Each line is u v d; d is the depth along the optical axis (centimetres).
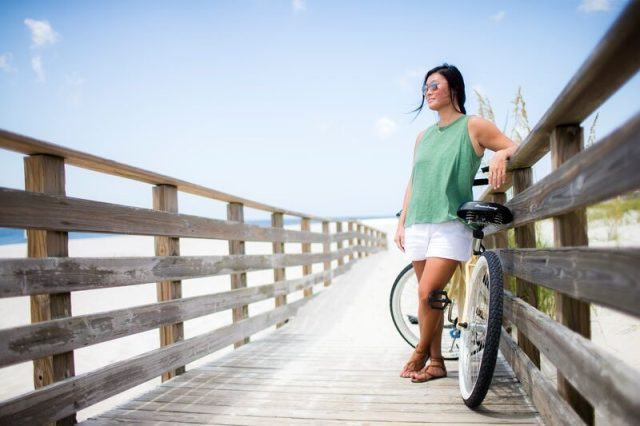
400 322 372
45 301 230
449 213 267
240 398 285
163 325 315
